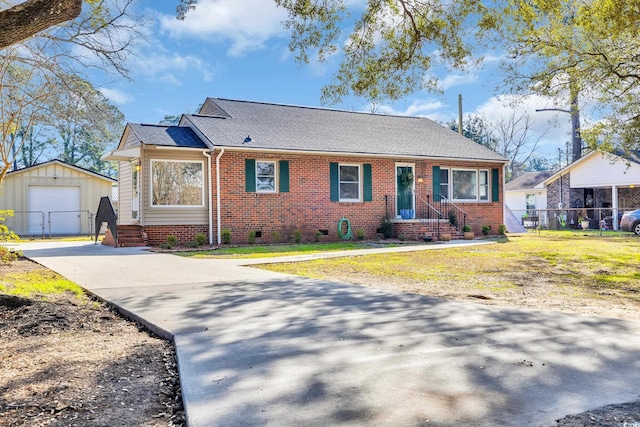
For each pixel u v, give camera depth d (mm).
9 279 7535
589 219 29797
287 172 17453
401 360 3445
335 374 3148
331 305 5559
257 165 17203
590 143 14148
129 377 3246
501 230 21219
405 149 19719
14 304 5199
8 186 23406
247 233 16812
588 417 2518
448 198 20547
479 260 11242
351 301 5824
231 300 5895
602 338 4059
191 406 2627
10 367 3383
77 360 3568
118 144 19188
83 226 24938
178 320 4758
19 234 23484
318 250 14109
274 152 17047
